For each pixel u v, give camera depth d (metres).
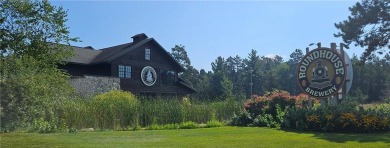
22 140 9.56
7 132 10.75
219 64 86.62
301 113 13.43
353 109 12.92
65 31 24.05
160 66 35.97
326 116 12.53
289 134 11.60
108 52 35.25
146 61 34.62
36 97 8.84
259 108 16.52
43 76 9.74
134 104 16.22
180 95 37.66
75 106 13.85
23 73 8.95
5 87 8.21
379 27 26.92
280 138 10.48
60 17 24.06
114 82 27.69
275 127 14.58
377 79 62.88
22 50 22.22
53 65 22.75
